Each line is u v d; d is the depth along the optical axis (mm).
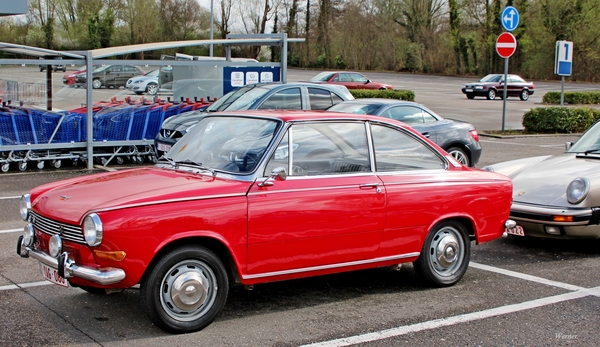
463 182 5914
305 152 5230
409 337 4730
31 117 12625
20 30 52281
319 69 65750
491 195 6074
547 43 57625
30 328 4770
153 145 13953
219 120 5797
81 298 5484
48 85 13109
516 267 6762
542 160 8312
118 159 13805
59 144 12922
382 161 5590
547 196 7254
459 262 6023
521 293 5852
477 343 4645
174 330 4633
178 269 4617
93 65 13305
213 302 4770
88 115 13086
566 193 7113
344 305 5438
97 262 4379
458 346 4582
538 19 57875
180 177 5078
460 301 5590
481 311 5336
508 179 6305
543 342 4691
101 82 14000
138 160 14125
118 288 4543
